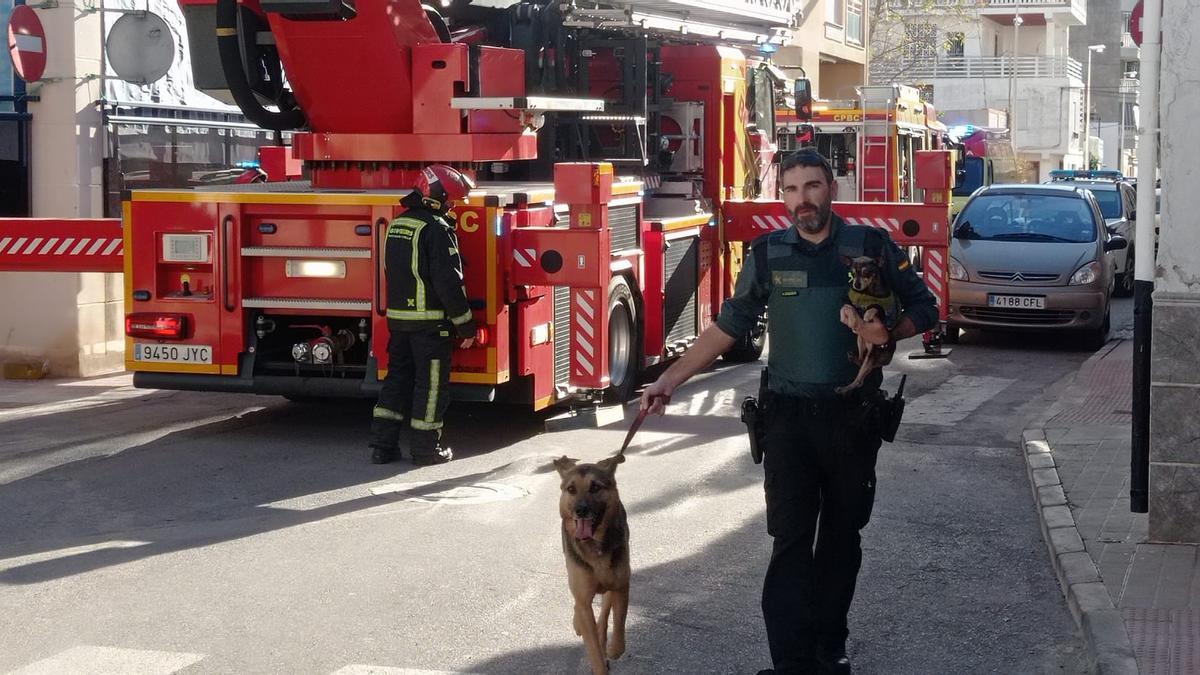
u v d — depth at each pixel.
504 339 10.27
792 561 5.47
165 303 10.75
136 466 9.80
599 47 13.75
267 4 10.41
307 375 10.62
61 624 6.32
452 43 11.02
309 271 10.49
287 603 6.65
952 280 16.53
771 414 5.51
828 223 5.44
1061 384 13.69
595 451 10.32
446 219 9.81
